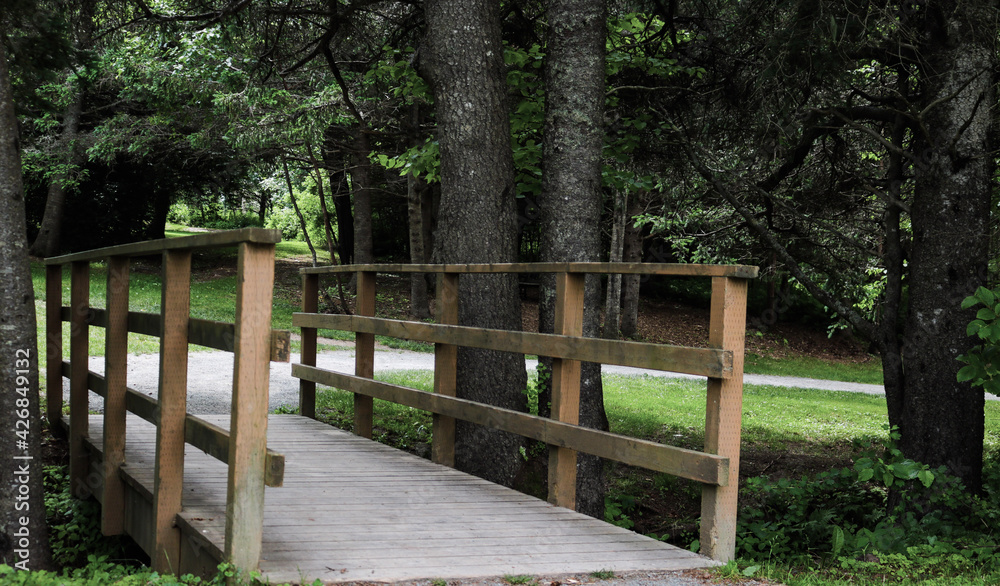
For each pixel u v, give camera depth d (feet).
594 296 22.72
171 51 54.29
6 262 15.90
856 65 24.85
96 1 29.81
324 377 25.11
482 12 22.57
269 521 13.52
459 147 22.35
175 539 12.48
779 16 24.82
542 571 11.62
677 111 32.58
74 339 19.04
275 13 34.22
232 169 84.94
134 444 18.47
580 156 22.72
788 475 30.78
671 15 31.12
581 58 22.75
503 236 22.45
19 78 27.37
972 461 22.15
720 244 44.65
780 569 13.39
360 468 18.49
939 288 22.53
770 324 97.86
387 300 89.61
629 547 13.11
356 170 82.43
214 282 90.79
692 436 36.76
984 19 21.40
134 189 106.63
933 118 22.84
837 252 37.42
